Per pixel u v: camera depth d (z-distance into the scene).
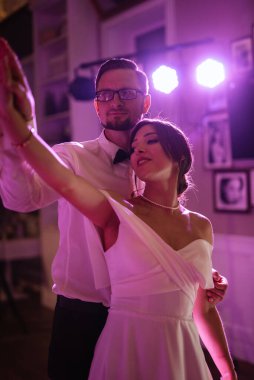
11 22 6.35
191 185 1.65
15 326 4.90
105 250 1.42
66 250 1.68
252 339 3.72
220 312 3.97
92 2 5.18
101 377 1.34
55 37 5.50
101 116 1.69
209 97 3.95
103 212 1.34
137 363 1.30
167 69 3.45
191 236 1.40
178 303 1.34
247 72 3.63
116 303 1.36
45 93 5.71
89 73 5.20
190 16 4.11
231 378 1.54
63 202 1.69
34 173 1.30
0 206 5.58
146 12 4.64
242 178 3.74
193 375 1.34
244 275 3.78
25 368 3.78
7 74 1.09
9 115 1.11
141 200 1.43
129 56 3.84
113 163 1.67
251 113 3.59
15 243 5.72
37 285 6.08
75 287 1.67
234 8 3.73
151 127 1.39
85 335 1.67
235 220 3.85
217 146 3.92
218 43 3.87
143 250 1.32
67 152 1.63
